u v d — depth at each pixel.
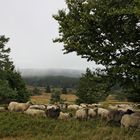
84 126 27.70
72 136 22.94
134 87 23.62
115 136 20.78
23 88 66.25
